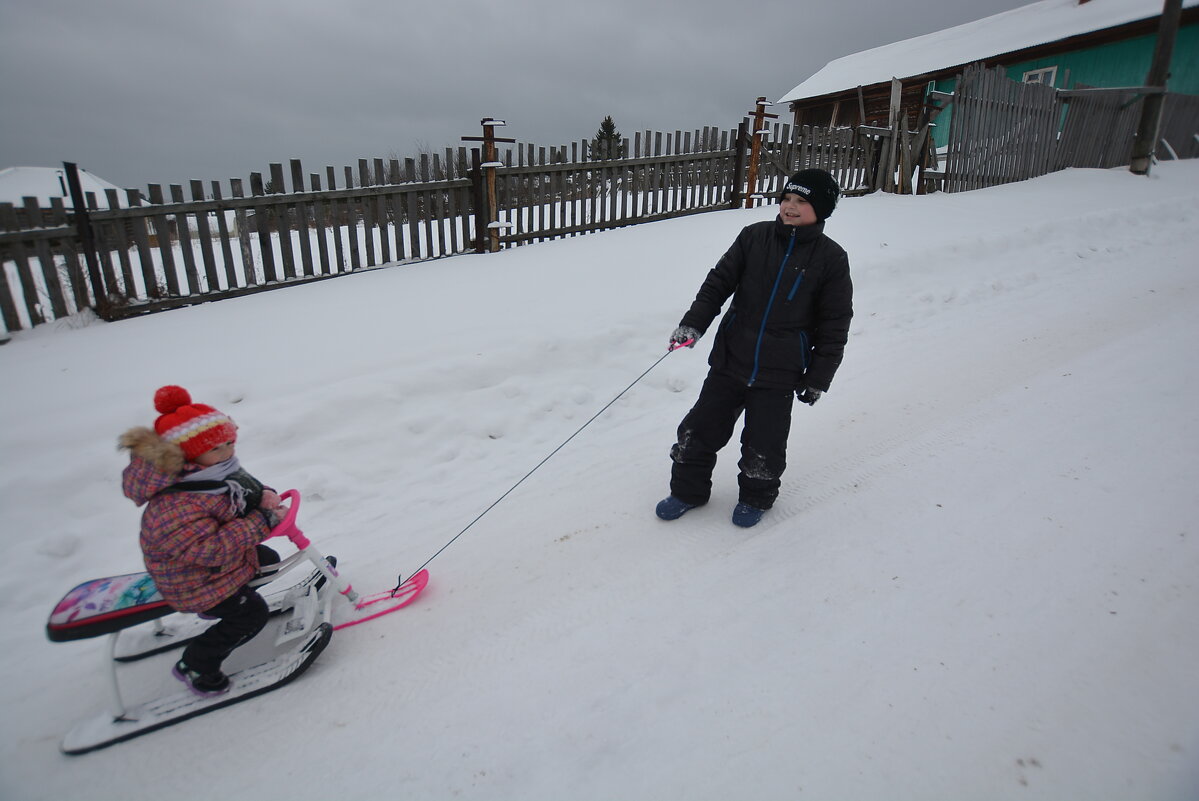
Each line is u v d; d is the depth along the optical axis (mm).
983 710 2031
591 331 5051
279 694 2355
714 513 3330
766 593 2678
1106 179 11648
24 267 5199
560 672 2350
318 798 1944
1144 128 11953
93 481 3471
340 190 6652
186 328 5258
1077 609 2412
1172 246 7789
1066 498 3102
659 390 4793
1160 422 3688
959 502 3174
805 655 2324
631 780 1905
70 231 5379
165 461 2033
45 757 2162
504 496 3621
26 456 3496
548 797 1875
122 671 2551
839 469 3615
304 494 3600
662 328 5301
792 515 3230
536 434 4285
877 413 4242
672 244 7566
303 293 6199
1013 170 11672
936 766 1862
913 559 2797
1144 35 17344
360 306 5664
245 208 6168
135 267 7152
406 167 7098
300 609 2670
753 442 2988
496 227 7703
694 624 2535
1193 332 4973
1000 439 3727
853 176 10656
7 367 4516
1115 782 1766
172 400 2166
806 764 1906
